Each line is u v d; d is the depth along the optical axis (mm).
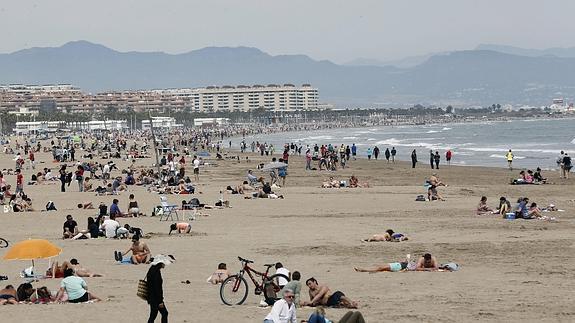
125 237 72062
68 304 40844
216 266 54781
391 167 182375
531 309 36750
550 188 118812
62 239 72312
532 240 64875
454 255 57688
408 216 86562
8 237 74875
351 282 46531
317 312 30531
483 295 41031
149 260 57094
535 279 46438
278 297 39188
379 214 89312
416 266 50844
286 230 76000
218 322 35344
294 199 109188
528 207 87875
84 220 88188
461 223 78625
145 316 36906
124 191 123875
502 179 140250
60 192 124688
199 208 98062
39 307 40000
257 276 46469
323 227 77812
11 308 39844
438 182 124438
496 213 86312
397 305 38438
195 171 149000
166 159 190875
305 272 51031
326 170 174250
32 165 193375
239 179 152250
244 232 75312
